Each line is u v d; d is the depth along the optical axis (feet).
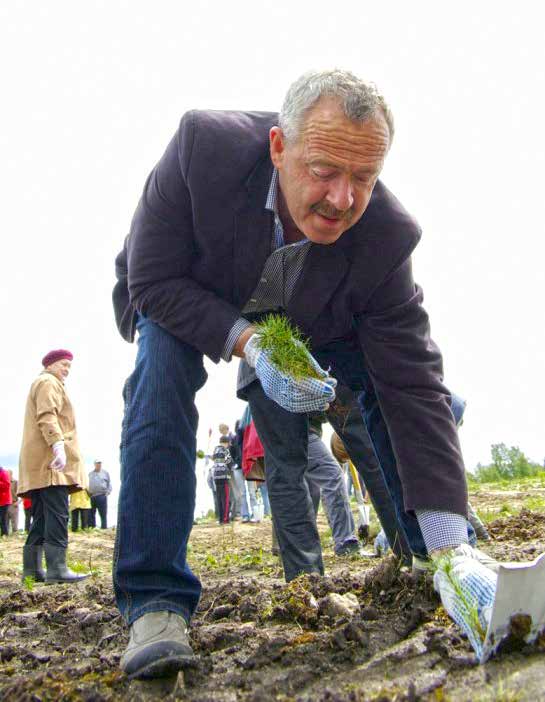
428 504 8.94
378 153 7.59
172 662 7.59
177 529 8.23
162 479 8.23
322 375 8.31
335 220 7.93
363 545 24.49
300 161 7.70
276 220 8.52
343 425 12.03
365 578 10.38
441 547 8.93
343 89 7.45
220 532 38.37
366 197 7.89
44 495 21.36
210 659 8.13
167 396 8.42
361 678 7.28
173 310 8.61
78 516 54.39
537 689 6.45
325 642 8.16
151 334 8.91
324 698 6.57
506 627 7.28
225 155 8.20
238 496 51.31
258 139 8.38
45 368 22.22
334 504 21.42
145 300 8.75
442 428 9.15
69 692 7.39
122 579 8.17
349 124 7.43
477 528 21.44
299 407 8.20
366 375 10.07
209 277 8.84
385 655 7.68
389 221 8.65
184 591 8.20
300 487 14.57
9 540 44.16
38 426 21.49
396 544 11.64
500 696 6.33
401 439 9.17
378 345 9.27
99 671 8.25
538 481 60.59
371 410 10.11
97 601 13.76
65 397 22.02
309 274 8.81
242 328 8.57
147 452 8.24
